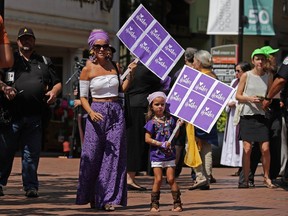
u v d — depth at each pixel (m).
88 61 11.88
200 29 39.00
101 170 11.71
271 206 12.63
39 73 13.76
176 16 38.97
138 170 15.05
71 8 31.70
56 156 26.69
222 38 38.31
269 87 15.94
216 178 18.52
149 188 15.48
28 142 13.69
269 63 15.92
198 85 12.08
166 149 11.73
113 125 11.75
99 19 33.69
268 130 15.90
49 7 30.39
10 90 11.77
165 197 13.67
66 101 28.75
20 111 13.62
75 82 22.38
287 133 15.89
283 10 39.75
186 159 15.16
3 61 10.55
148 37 12.31
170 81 15.49
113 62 11.99
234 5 29.08
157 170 11.76
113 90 11.83
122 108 11.87
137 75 15.05
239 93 16.00
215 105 12.03
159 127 11.83
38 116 13.73
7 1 28.20
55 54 32.62
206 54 15.36
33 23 29.42
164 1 38.31
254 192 14.97
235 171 20.77
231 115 19.31
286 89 15.56
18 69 13.69
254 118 15.82
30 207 12.03
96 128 11.74
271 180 16.55
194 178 16.91
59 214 11.24
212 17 29.23
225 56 27.98
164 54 12.34
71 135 26.75
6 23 28.14
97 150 11.77
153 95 11.91
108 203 11.63
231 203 12.98
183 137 17.22
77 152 25.84
